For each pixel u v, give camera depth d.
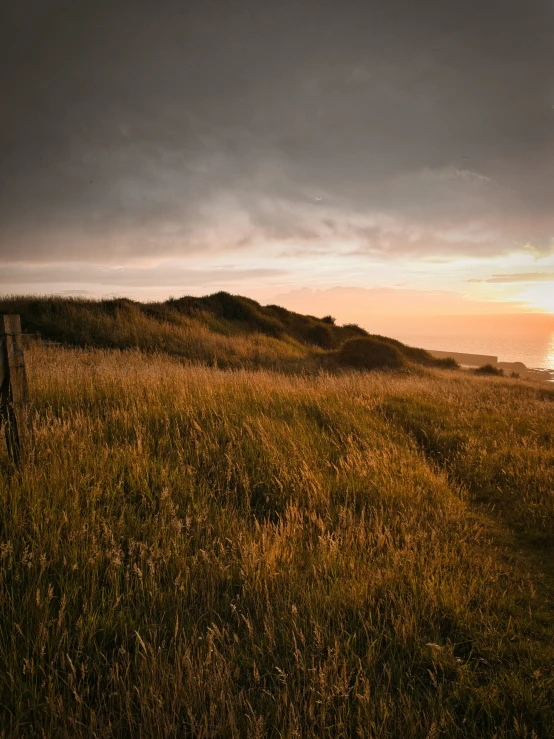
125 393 6.94
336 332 37.47
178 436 5.59
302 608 2.91
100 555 3.14
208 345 21.20
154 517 3.84
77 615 2.71
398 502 4.73
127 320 21.42
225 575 3.21
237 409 6.97
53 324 18.59
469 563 3.75
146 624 2.69
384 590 3.12
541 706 2.29
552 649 2.79
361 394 9.73
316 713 2.23
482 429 8.05
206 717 2.02
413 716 2.22
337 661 2.46
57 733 1.99
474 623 2.94
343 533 3.98
